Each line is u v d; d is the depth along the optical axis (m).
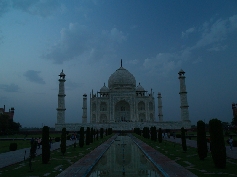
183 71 103.88
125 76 134.88
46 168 23.52
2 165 24.91
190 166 22.92
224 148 22.02
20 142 60.09
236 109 118.44
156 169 22.56
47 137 27.12
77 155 33.16
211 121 22.89
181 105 102.12
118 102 125.50
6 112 129.88
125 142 55.53
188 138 65.56
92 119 121.81
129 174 20.52
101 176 19.86
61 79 104.25
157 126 100.00
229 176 18.52
